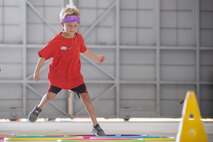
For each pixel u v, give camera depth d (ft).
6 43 52.21
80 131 41.14
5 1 52.24
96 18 52.90
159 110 53.42
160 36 53.36
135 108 53.42
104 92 53.21
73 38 29.40
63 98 53.01
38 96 53.16
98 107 53.36
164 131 41.22
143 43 53.26
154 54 53.52
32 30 52.54
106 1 52.85
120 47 52.80
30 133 38.93
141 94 53.67
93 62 53.06
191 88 53.83
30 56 52.75
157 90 53.21
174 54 53.67
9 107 52.80
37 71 29.45
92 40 52.85
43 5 52.49
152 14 53.21
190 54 53.72
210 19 53.52
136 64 53.52
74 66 29.35
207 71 53.83
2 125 47.19
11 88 52.85
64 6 52.70
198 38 53.16
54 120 54.13
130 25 53.16
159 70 53.31
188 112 20.94
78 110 53.21
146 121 52.29
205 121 50.96
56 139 28.37
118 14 52.60
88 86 53.31
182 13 53.47
